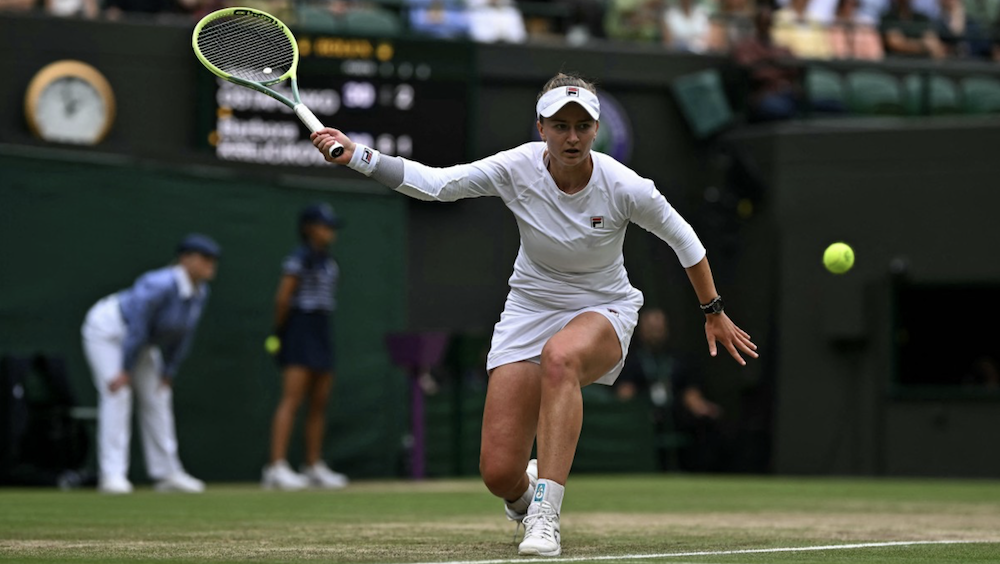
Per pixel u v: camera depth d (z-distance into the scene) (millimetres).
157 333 38531
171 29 50375
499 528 23109
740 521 25641
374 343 47875
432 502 32156
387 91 52469
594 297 18641
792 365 54469
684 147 57719
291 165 47875
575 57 56094
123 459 38625
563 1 58594
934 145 53062
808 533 22234
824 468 53844
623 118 56781
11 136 40969
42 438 39781
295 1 53375
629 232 56688
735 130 57125
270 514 27359
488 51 54625
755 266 55562
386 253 48531
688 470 54938
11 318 40156
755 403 55188
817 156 54594
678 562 15938
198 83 50406
